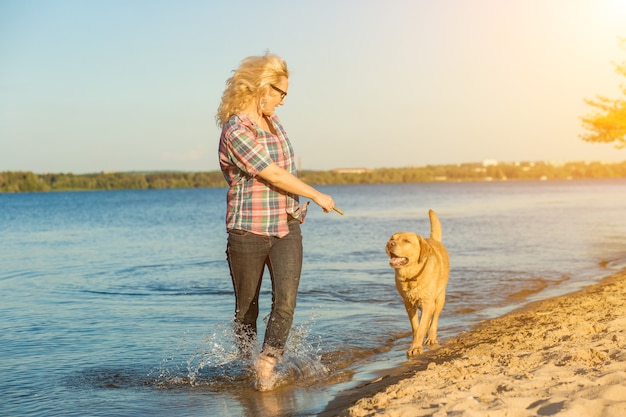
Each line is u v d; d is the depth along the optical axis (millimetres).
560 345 4664
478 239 17875
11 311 7820
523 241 17109
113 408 4148
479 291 8922
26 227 30531
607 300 6879
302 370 4926
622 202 48062
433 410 3281
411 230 23625
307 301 8242
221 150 4352
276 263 4422
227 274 11547
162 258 14781
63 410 4121
